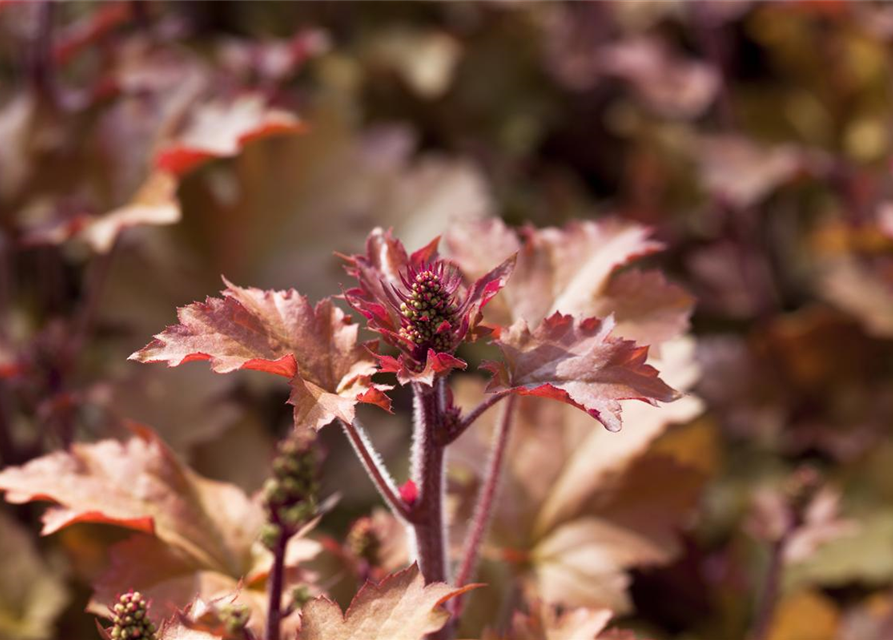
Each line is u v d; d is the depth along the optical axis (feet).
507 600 1.68
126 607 1.36
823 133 3.31
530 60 3.45
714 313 3.11
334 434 2.43
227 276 2.36
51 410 1.84
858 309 2.68
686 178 3.21
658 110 3.32
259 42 3.05
